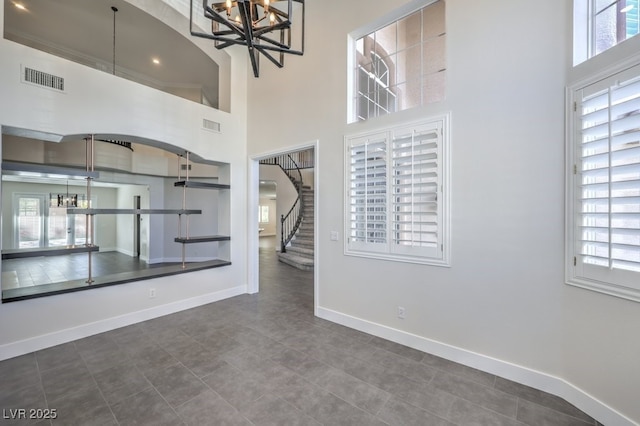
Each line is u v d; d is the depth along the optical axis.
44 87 2.82
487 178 2.45
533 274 2.23
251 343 2.98
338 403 2.05
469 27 2.52
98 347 2.88
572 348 2.04
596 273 1.86
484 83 2.45
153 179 8.12
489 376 2.39
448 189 2.65
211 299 4.32
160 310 3.75
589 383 1.93
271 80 4.32
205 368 2.50
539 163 2.20
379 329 3.14
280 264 7.51
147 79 7.12
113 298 3.34
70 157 6.12
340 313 3.51
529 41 2.24
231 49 4.55
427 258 2.78
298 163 10.22
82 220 10.05
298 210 9.29
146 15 4.81
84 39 5.50
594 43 2.00
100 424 1.83
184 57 6.15
